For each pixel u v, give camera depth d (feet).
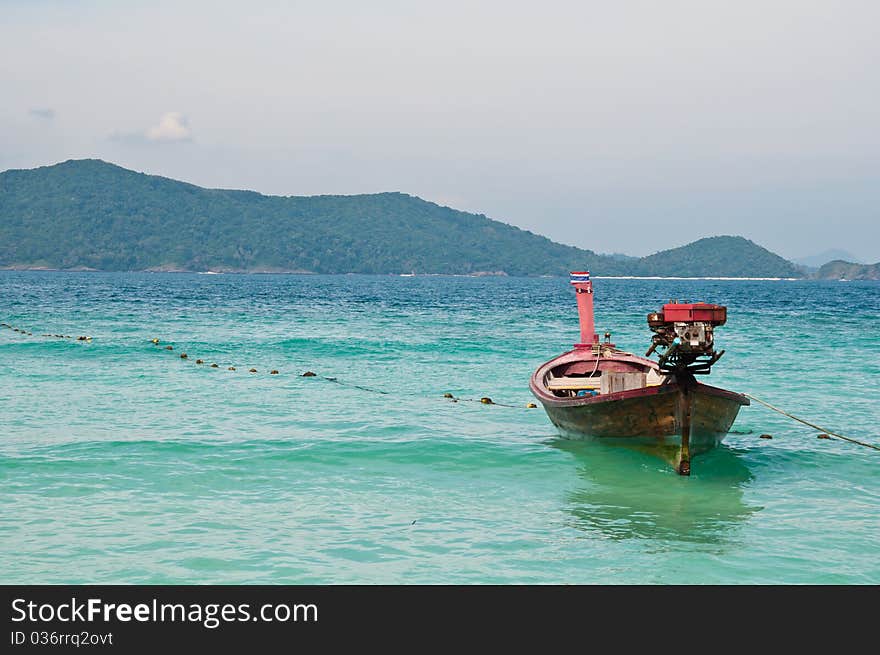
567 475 47.75
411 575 32.81
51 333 142.10
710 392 46.57
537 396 57.31
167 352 113.29
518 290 588.09
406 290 540.52
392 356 113.91
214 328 163.12
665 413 47.42
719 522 39.40
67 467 47.03
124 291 397.80
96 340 127.65
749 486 45.85
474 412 68.13
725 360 110.83
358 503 41.68
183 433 57.06
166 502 40.96
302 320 194.90
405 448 53.62
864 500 43.37
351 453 52.19
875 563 34.40
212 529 37.11
